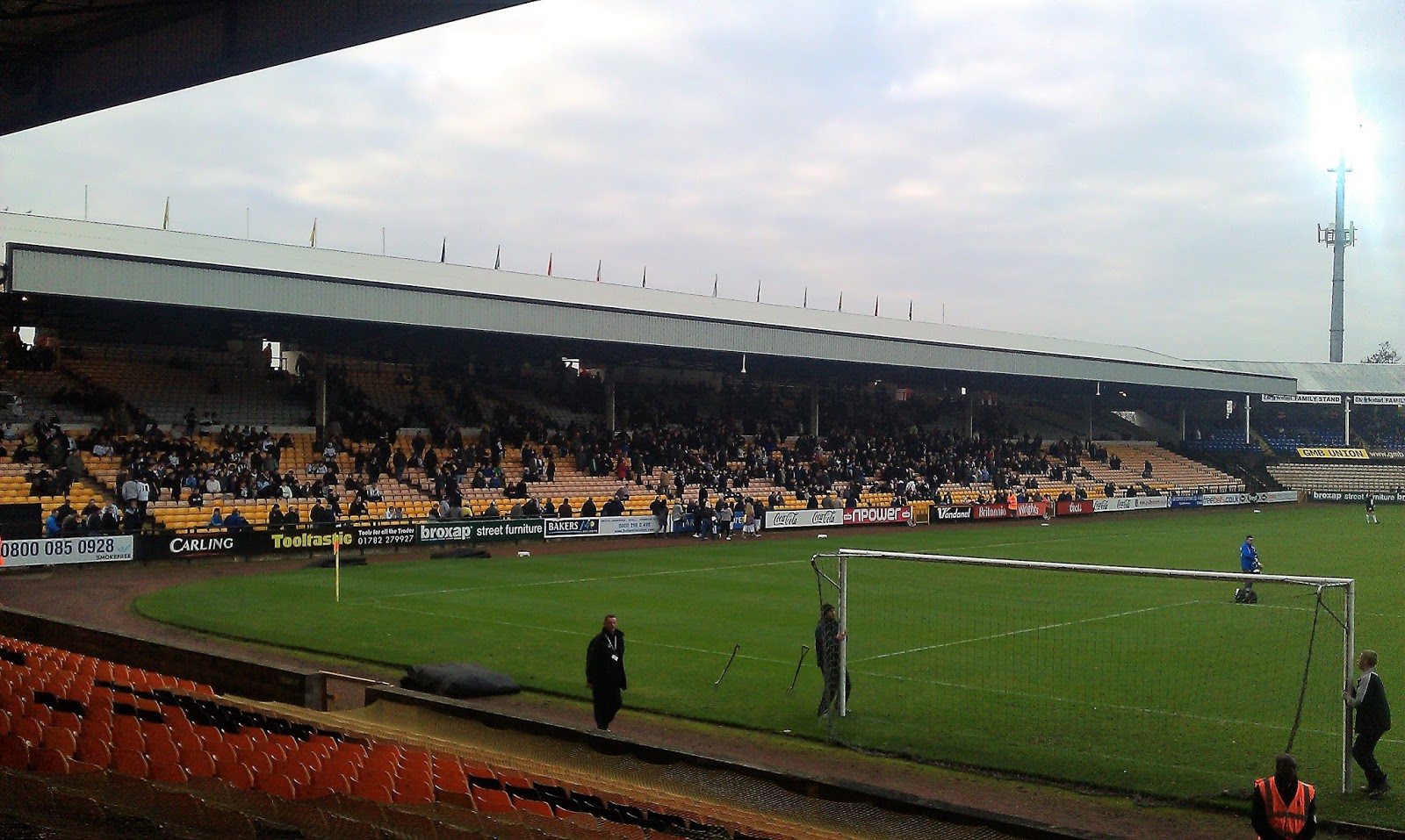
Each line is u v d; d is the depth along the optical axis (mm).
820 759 14047
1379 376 93250
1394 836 11164
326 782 8148
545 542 41562
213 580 29719
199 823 7363
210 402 43781
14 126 17484
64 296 31203
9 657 14703
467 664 17703
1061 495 65750
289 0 13789
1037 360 60188
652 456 52156
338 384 47500
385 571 32594
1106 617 24656
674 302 56250
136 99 15961
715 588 29250
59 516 31812
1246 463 84750
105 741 9242
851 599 27438
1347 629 12992
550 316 41719
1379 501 75875
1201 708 16297
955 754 14062
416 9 12586
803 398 69000
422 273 47031
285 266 40531
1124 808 12320
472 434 49156
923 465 62594
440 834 7051
